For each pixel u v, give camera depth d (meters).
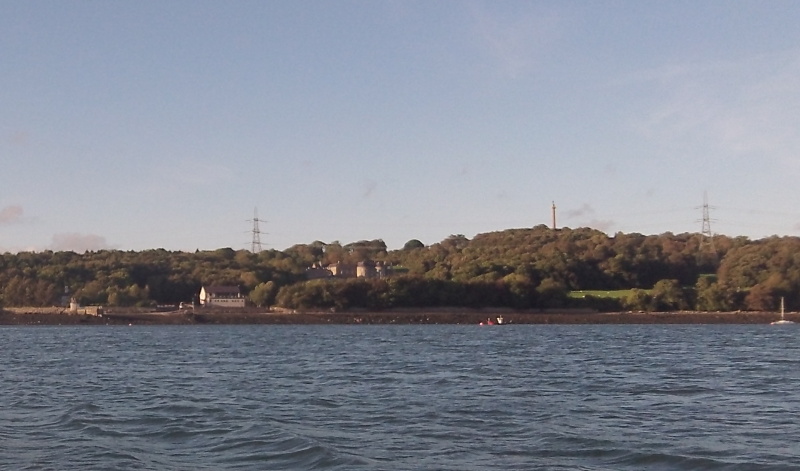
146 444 33.53
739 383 56.97
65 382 59.72
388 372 67.50
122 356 93.56
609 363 77.81
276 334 164.38
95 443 33.66
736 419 39.62
